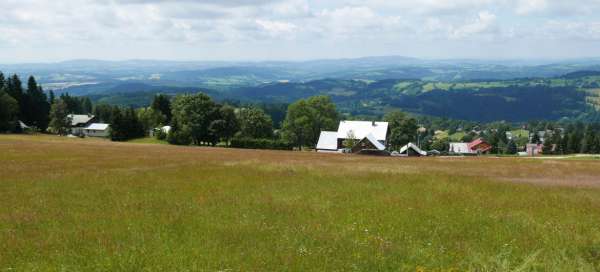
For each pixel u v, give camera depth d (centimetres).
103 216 1758
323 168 3806
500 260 1220
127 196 2262
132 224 1609
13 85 15138
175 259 1195
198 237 1441
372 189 2600
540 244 1418
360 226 1634
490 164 5088
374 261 1209
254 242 1389
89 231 1504
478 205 2125
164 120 17512
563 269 1169
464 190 2622
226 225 1622
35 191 2398
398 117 16738
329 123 15325
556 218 1850
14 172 3253
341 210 1942
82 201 2114
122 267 1126
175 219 1700
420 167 4319
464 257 1267
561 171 4209
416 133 17462
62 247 1318
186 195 2314
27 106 15288
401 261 1226
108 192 2398
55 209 1905
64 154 5272
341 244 1372
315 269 1139
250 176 3155
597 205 2191
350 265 1179
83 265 1160
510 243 1427
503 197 2386
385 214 1864
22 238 1416
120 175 3147
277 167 3784
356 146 11138
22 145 6769
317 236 1464
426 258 1254
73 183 2717
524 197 2408
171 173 3297
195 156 5394
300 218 1766
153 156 5247
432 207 2047
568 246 1396
